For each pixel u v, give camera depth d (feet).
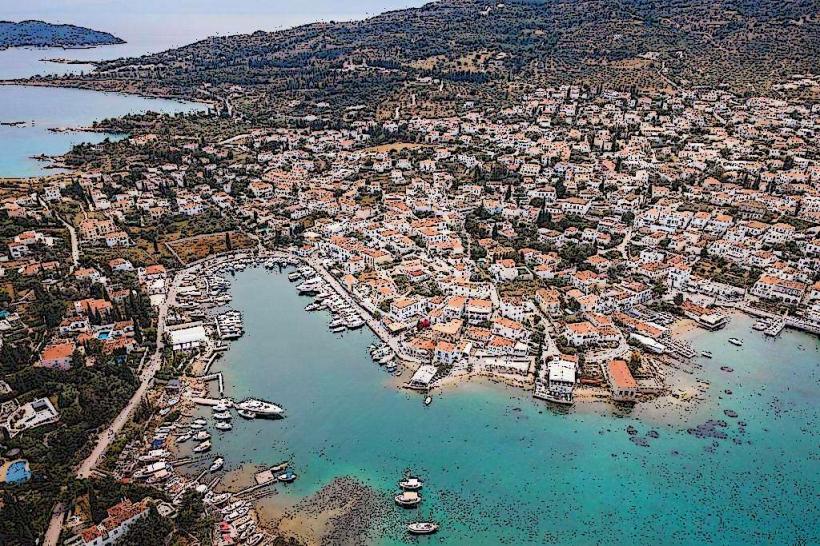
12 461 490.49
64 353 620.08
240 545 437.58
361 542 448.65
